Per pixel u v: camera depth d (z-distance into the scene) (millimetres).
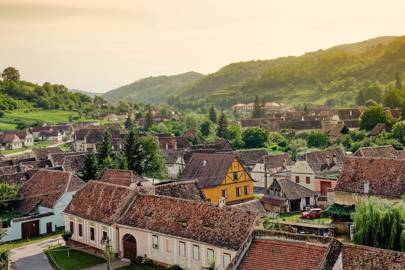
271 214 71500
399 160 70062
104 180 80375
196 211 52281
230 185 87875
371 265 35156
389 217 47562
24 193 78562
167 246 52688
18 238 69062
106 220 58844
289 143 168625
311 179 99000
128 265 54688
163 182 86062
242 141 172375
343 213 67375
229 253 46000
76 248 63406
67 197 75312
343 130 170250
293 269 30266
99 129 193000
